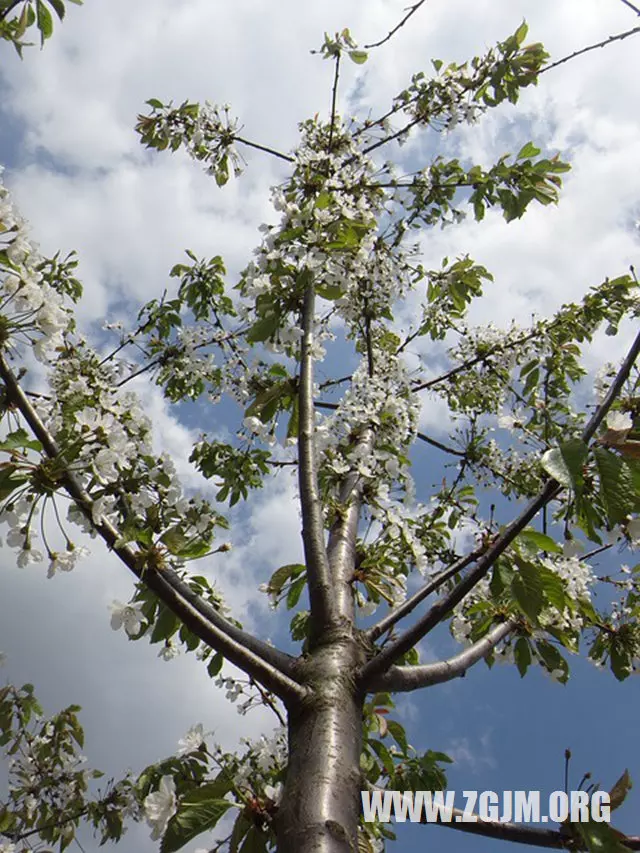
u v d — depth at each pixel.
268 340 3.65
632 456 2.14
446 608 2.34
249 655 2.34
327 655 2.47
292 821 1.95
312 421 3.37
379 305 4.97
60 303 2.36
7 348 2.29
